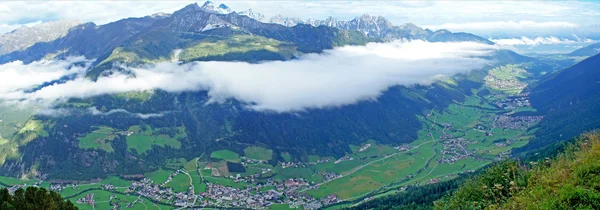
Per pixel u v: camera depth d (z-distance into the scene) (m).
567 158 85.31
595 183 65.38
